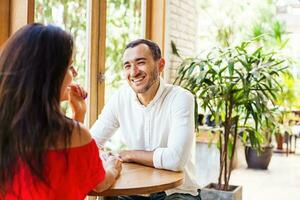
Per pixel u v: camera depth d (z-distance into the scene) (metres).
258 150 3.44
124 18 3.52
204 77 3.19
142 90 2.02
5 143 1.10
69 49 1.17
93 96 3.10
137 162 1.88
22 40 1.13
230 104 3.20
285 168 6.07
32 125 1.08
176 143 1.86
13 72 1.10
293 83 5.32
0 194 1.13
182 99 2.00
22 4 2.27
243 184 5.02
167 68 4.02
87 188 1.23
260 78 3.07
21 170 1.11
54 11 2.64
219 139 3.44
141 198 2.15
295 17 8.63
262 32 6.38
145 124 2.10
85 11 2.98
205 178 4.68
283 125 5.23
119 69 3.46
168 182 1.58
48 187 1.12
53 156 1.13
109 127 2.24
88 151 1.20
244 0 7.36
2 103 1.10
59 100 1.15
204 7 6.49
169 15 4.01
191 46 4.67
